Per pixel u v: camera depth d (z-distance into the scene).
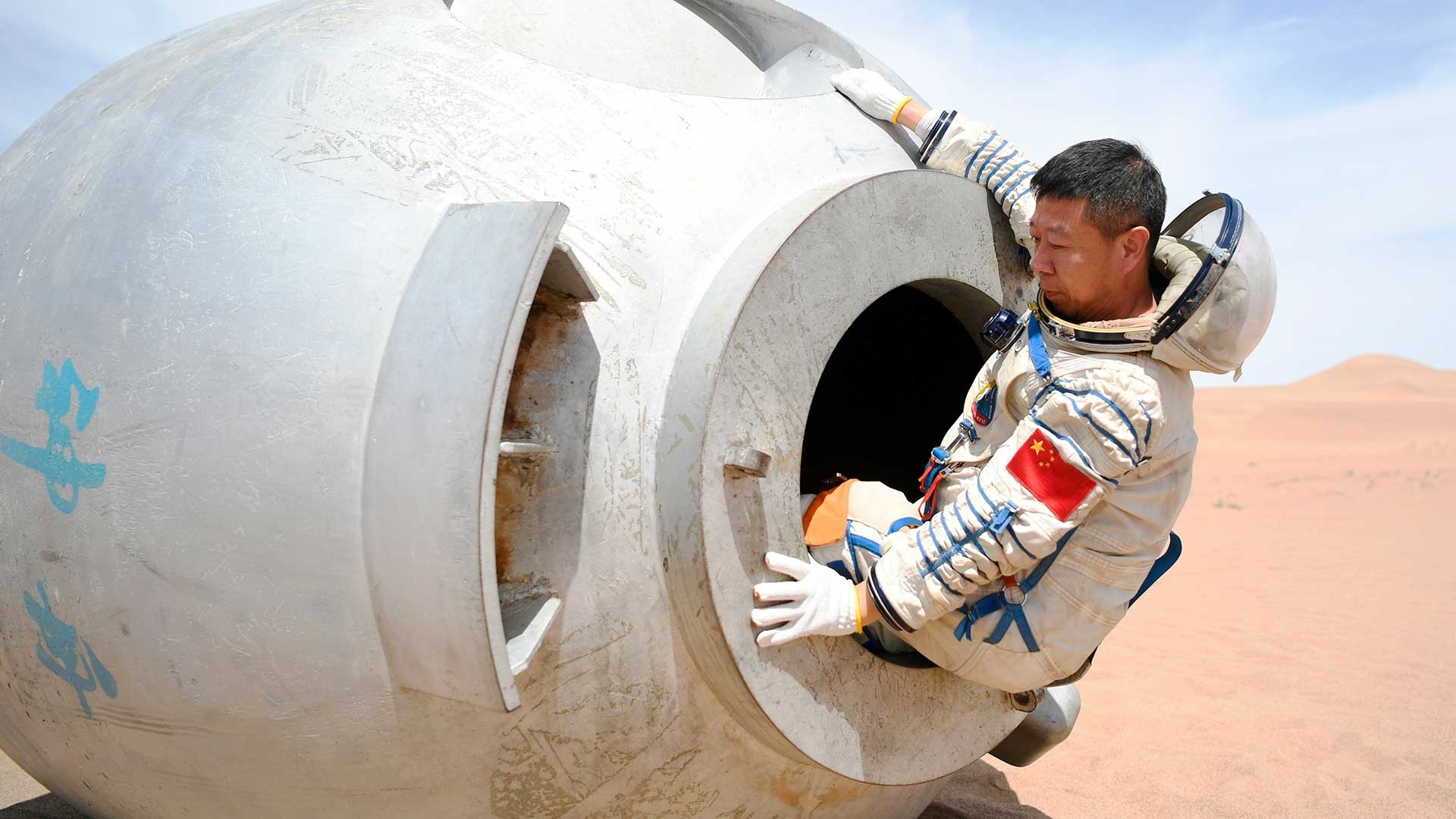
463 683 1.62
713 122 2.05
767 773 2.02
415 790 1.85
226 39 2.31
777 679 1.83
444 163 1.87
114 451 1.84
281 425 1.75
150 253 1.92
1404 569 10.45
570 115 1.96
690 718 1.88
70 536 1.89
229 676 1.81
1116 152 1.86
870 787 2.22
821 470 3.30
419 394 1.61
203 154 1.98
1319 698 5.50
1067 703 3.29
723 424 1.74
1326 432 42.47
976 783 4.12
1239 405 54.28
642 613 1.79
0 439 1.99
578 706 1.80
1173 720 5.05
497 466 1.62
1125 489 1.95
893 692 2.05
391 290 1.75
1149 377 1.85
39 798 3.46
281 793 1.91
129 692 1.91
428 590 1.60
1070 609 1.98
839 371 3.25
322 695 1.78
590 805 1.89
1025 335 2.03
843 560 2.15
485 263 1.63
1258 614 7.92
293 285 1.80
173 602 1.81
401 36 2.09
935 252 2.16
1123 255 1.88
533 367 1.75
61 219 2.08
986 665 2.03
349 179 1.87
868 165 2.24
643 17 2.34
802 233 1.85
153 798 2.07
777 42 2.47
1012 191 2.30
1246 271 1.78
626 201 1.88
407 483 1.61
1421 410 44.19
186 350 1.82
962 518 1.86
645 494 1.78
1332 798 4.04
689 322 1.82
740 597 1.78
